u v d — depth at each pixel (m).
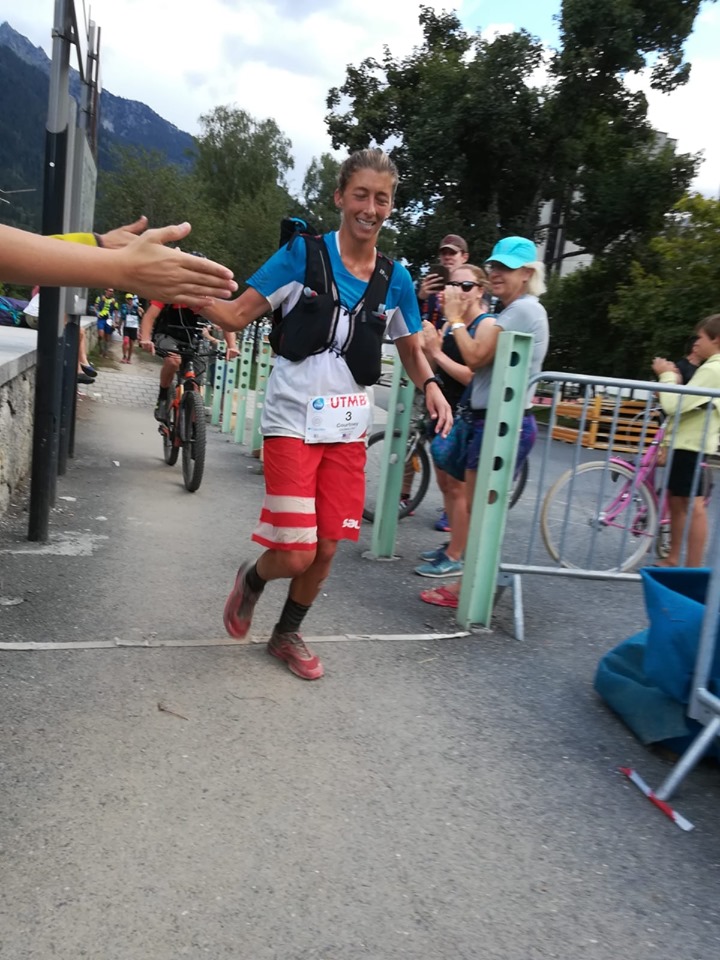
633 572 5.01
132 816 2.10
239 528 5.23
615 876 2.09
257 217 52.53
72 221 4.68
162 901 1.81
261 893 1.87
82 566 4.12
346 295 2.76
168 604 3.69
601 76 21.86
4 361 4.59
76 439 8.21
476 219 24.25
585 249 24.00
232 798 2.23
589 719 2.96
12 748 2.36
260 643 3.31
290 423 2.76
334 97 28.61
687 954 1.83
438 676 3.20
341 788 2.34
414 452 5.92
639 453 4.94
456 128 22.59
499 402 3.54
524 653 3.54
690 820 2.37
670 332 16.67
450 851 2.11
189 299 1.27
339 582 4.34
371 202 2.68
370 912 1.85
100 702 2.69
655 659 2.69
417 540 5.54
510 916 1.89
